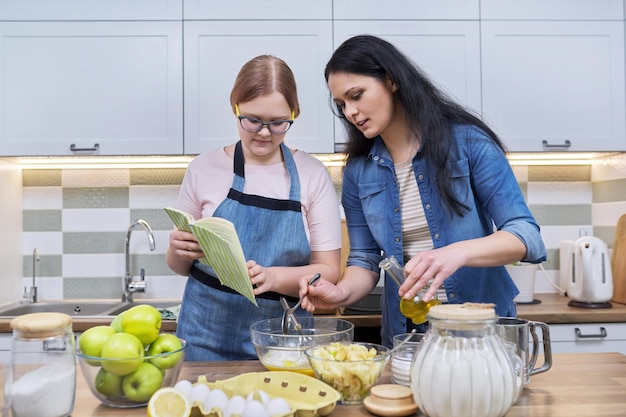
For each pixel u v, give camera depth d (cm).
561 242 265
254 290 136
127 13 225
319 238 154
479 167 136
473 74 229
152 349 100
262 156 156
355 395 98
